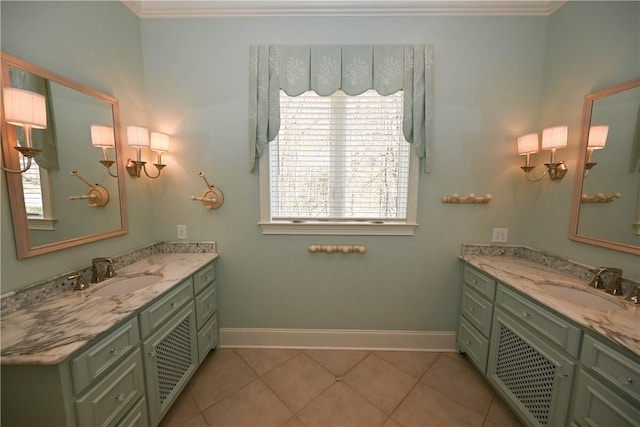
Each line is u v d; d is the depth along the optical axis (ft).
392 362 6.07
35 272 3.72
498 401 5.01
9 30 3.41
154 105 5.91
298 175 6.22
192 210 6.22
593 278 4.38
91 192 4.59
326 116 6.03
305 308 6.50
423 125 5.72
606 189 4.36
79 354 2.79
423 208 6.09
